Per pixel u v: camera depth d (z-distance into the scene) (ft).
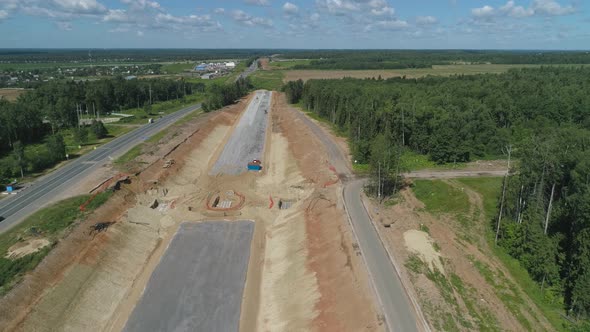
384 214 206.80
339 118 403.95
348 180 257.96
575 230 148.46
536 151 190.29
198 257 187.83
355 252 166.40
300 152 331.36
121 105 579.89
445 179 259.39
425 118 319.47
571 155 176.96
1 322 128.67
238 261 185.16
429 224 200.13
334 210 210.38
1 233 181.68
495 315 135.13
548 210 166.50
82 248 174.81
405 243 176.55
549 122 352.28
